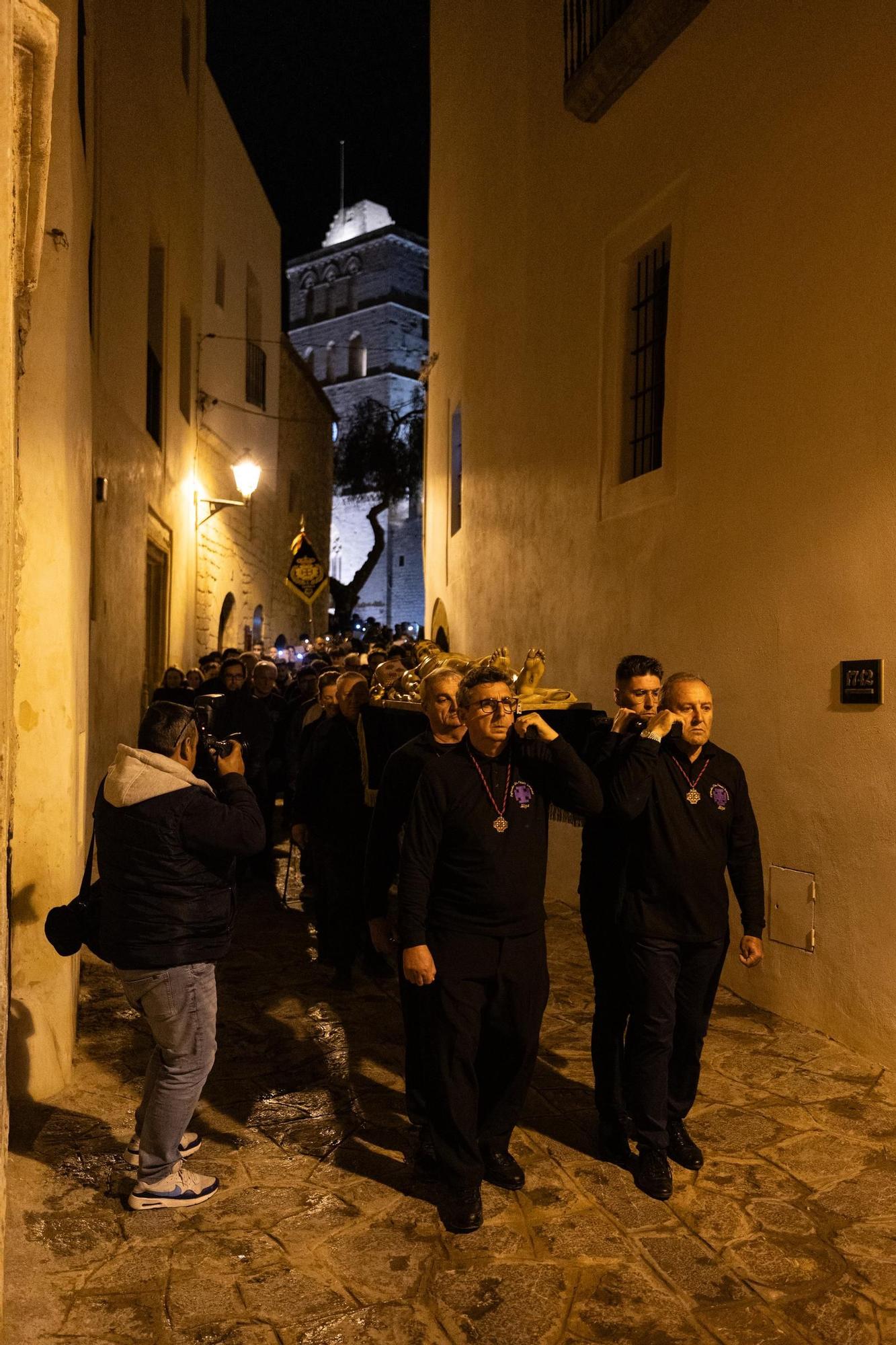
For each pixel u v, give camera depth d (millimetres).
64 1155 3875
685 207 6461
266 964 6395
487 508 10391
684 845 3672
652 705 3943
